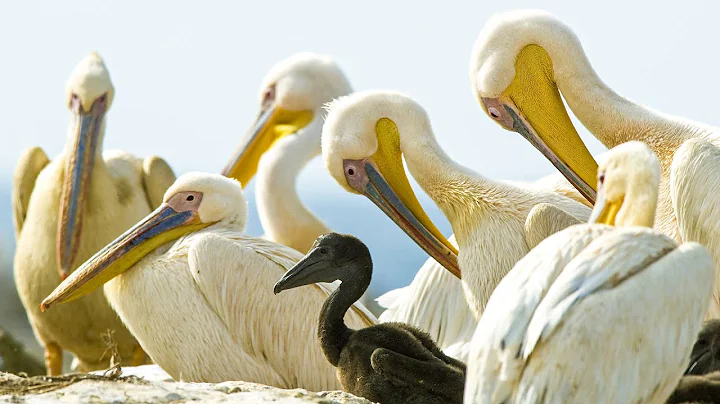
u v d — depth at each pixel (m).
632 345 7.89
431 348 11.44
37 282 18.58
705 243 11.93
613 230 8.41
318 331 11.48
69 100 19.33
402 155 13.54
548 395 7.86
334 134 13.52
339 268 11.52
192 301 13.37
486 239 12.62
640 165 9.20
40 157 19.94
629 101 13.18
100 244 18.47
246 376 13.38
